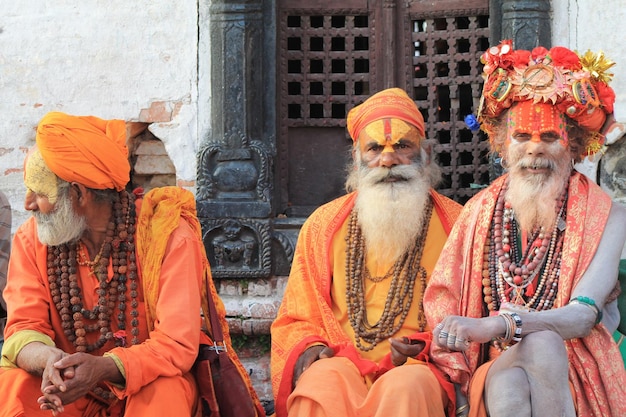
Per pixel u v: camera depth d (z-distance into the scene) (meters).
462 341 4.45
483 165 6.94
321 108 7.09
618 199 6.66
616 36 6.60
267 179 6.68
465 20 7.05
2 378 4.81
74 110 6.99
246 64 6.66
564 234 4.90
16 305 5.04
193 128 6.89
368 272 5.62
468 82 6.93
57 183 4.98
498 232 5.04
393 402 4.71
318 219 5.80
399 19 6.99
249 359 6.87
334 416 4.82
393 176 5.62
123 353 4.77
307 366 5.24
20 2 7.01
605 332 4.77
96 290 5.11
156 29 6.92
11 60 7.02
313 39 7.09
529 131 4.93
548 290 4.86
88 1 6.97
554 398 4.35
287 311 5.60
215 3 6.68
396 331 5.43
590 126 5.04
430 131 7.01
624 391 4.73
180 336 4.92
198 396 5.19
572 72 4.95
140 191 5.44
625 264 5.30
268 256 6.70
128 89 6.95
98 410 5.03
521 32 6.54
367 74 7.02
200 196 6.70
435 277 5.14
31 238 5.18
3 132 7.04
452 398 4.94
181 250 5.15
